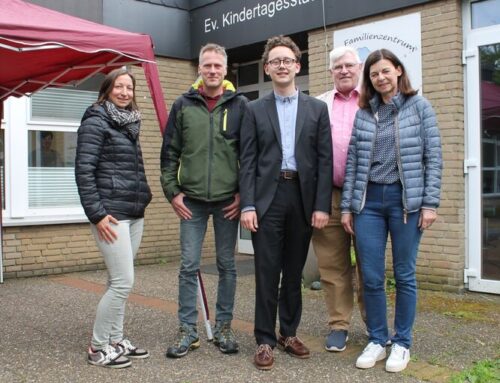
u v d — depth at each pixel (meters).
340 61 4.02
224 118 3.97
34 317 5.04
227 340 4.04
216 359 3.90
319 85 6.87
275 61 3.73
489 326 4.69
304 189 3.73
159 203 8.03
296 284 3.92
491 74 5.72
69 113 7.39
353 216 3.83
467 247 5.89
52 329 4.66
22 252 6.98
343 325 4.10
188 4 8.26
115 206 3.69
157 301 5.64
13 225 6.90
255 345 4.21
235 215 4.00
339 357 3.94
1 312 5.23
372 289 3.78
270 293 3.78
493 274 5.76
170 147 4.07
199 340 4.30
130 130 3.76
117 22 7.54
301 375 3.61
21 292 6.11
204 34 8.08
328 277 4.11
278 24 7.19
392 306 5.31
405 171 3.59
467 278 5.88
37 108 7.14
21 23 3.62
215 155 3.94
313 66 6.91
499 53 5.65
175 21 8.12
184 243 4.04
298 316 3.98
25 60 4.69
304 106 3.80
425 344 4.21
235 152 3.99
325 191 3.77
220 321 4.11
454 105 5.81
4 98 5.60
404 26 6.11
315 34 6.88
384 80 3.62
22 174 6.95
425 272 6.05
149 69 4.29
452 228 5.86
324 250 4.13
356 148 3.79
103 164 3.69
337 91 4.12
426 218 3.57
